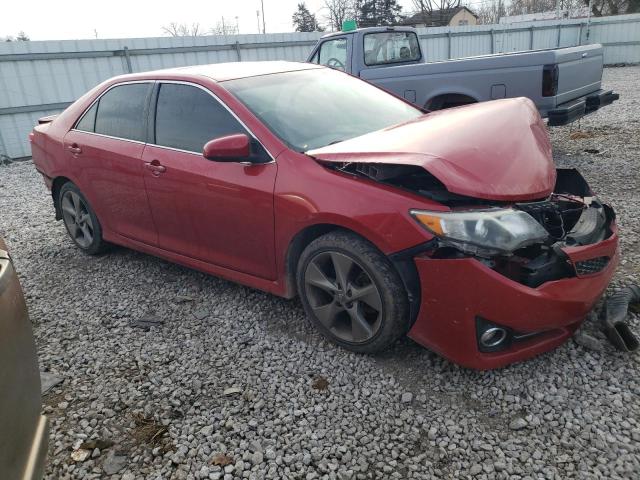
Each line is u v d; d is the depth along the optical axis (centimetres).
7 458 160
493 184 265
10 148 1109
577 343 301
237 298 396
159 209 397
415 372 292
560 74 620
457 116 342
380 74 751
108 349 342
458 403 267
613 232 300
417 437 248
